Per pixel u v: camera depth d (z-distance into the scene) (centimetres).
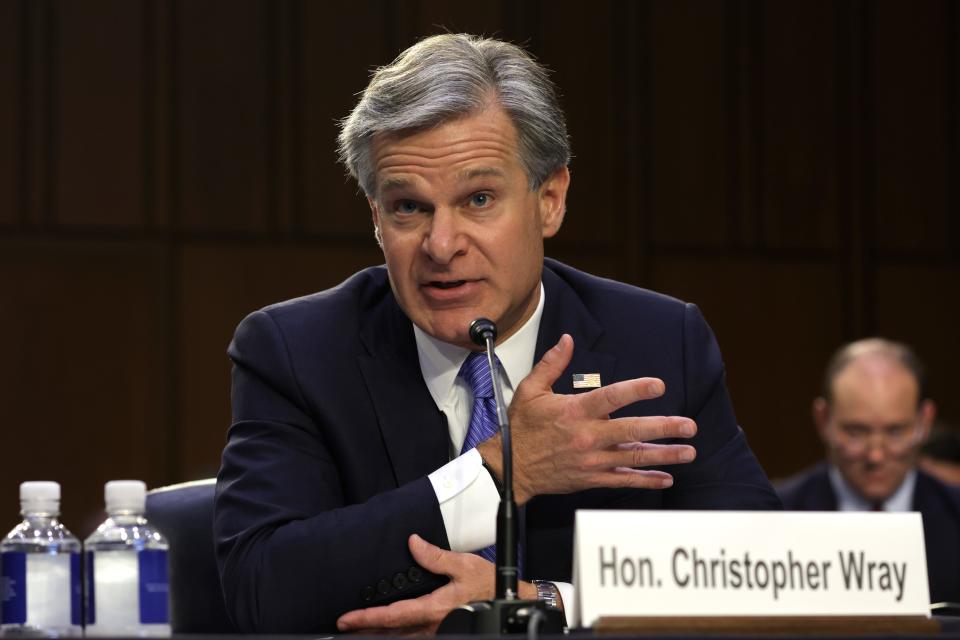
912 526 363
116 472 1267
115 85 1273
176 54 1286
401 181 458
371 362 510
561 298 533
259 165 1306
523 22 1375
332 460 500
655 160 1418
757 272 1443
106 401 1270
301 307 524
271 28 1309
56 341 1260
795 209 1459
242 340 516
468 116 457
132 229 1277
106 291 1272
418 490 453
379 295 537
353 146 475
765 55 1455
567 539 498
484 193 462
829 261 1466
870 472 928
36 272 1255
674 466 516
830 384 952
